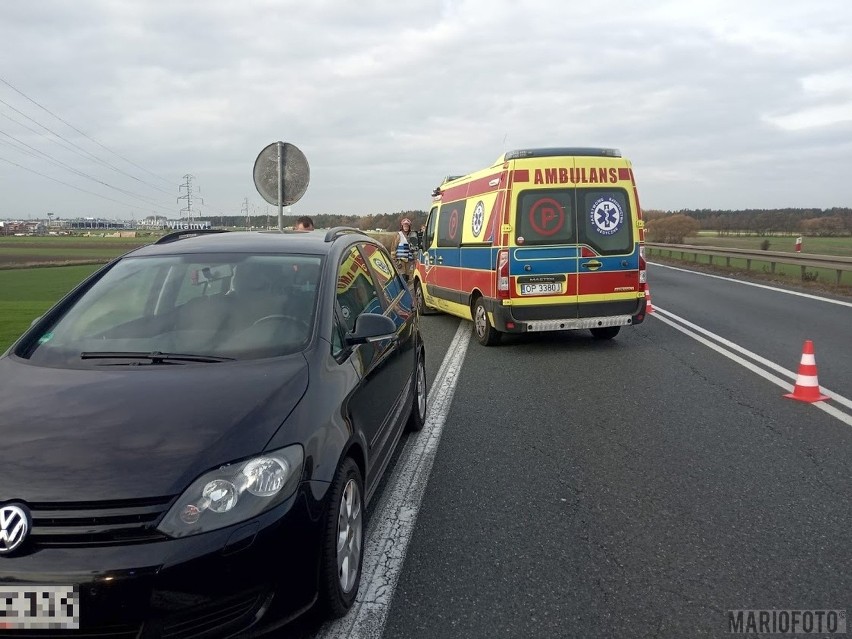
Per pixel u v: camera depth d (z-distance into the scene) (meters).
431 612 2.99
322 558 2.78
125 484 2.43
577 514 4.00
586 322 9.10
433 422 5.95
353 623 2.91
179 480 2.47
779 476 4.55
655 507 4.08
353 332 3.79
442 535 3.74
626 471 4.69
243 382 3.03
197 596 2.38
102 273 4.20
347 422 3.16
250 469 2.58
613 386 7.20
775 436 5.40
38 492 2.41
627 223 9.12
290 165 9.23
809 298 14.96
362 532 3.26
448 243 11.53
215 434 2.65
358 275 4.57
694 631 2.82
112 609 2.31
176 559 2.36
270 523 2.54
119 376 3.13
